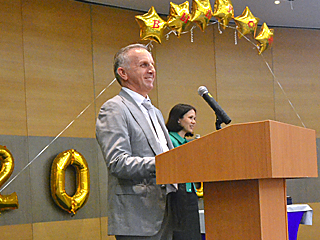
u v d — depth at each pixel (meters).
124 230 1.85
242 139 1.41
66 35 5.24
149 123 2.08
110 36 5.57
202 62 6.17
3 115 4.64
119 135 1.90
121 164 1.79
